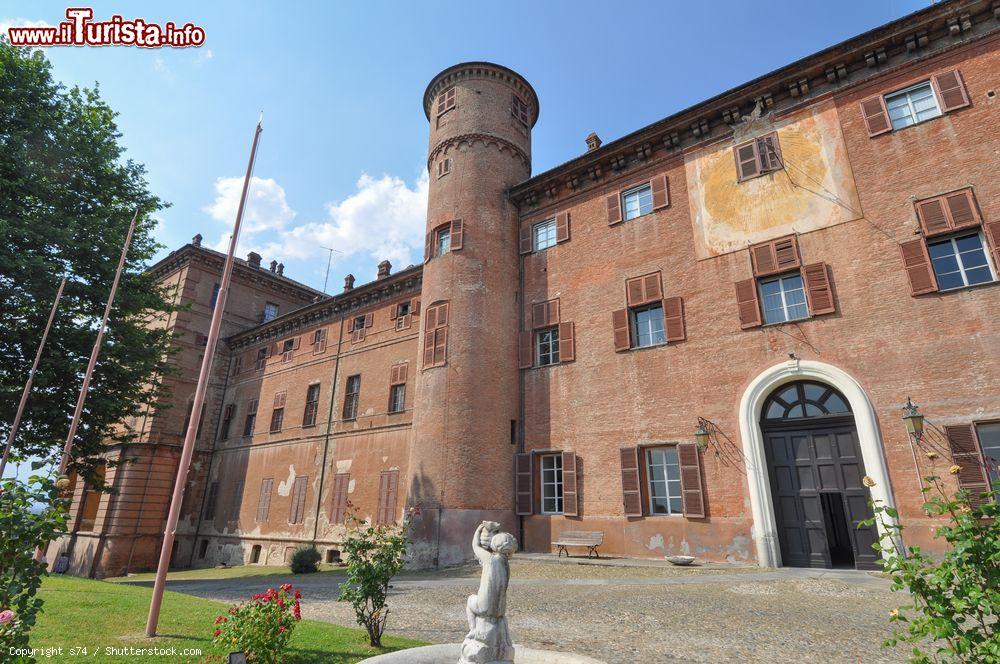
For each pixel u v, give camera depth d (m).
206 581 19.00
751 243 16.08
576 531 17.11
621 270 18.80
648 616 9.00
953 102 13.94
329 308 30.16
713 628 8.17
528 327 20.72
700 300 16.66
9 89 18.09
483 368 19.50
